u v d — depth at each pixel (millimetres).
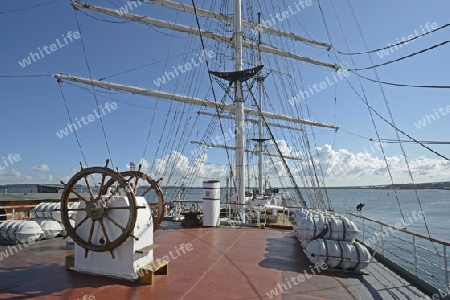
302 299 4781
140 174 7422
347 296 4984
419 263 23547
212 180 12031
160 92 20250
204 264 6543
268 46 20734
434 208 87375
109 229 5375
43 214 9289
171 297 4641
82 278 5344
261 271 6125
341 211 75875
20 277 5371
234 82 15914
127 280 5281
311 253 6355
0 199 12945
